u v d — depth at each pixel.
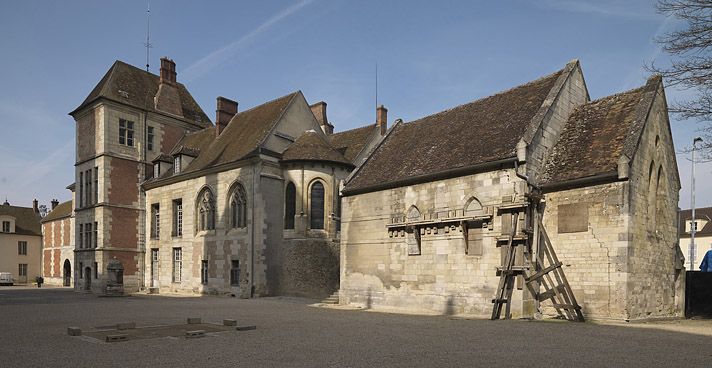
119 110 35.00
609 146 16.02
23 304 22.08
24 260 59.59
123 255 34.25
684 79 15.70
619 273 14.56
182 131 38.78
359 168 22.92
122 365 8.13
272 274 26.86
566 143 17.41
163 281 33.19
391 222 20.39
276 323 14.28
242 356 8.88
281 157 27.83
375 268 20.84
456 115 22.09
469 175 17.91
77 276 36.09
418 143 21.98
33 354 9.20
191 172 30.89
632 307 14.59
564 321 14.81
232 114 34.78
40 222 62.66
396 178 20.25
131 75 37.38
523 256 16.11
